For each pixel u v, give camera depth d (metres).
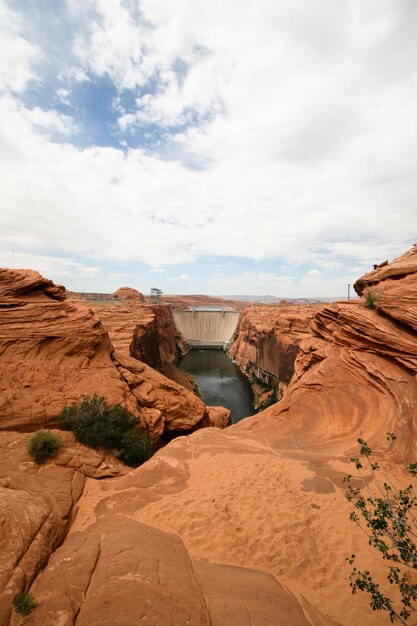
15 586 5.68
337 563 7.31
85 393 19.36
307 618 5.94
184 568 7.02
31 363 19.08
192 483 11.27
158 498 10.41
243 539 8.21
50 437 13.17
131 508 9.99
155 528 8.77
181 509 9.63
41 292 23.45
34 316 21.03
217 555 7.75
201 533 8.53
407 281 19.41
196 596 6.08
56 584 6.06
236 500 9.92
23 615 5.21
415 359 14.62
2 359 18.39
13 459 12.28
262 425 18.83
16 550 6.56
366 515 5.32
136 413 20.84
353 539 7.97
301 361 25.48
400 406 13.43
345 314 19.42
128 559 6.79
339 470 11.69
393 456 11.80
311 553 7.65
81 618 5.28
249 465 12.45
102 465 13.59
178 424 25.09
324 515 9.00
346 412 16.41
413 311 15.77
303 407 18.52
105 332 25.58
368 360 16.75
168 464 12.63
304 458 13.02
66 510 9.45
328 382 18.31
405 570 6.87
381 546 4.78
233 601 6.12
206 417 28.08
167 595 5.84
